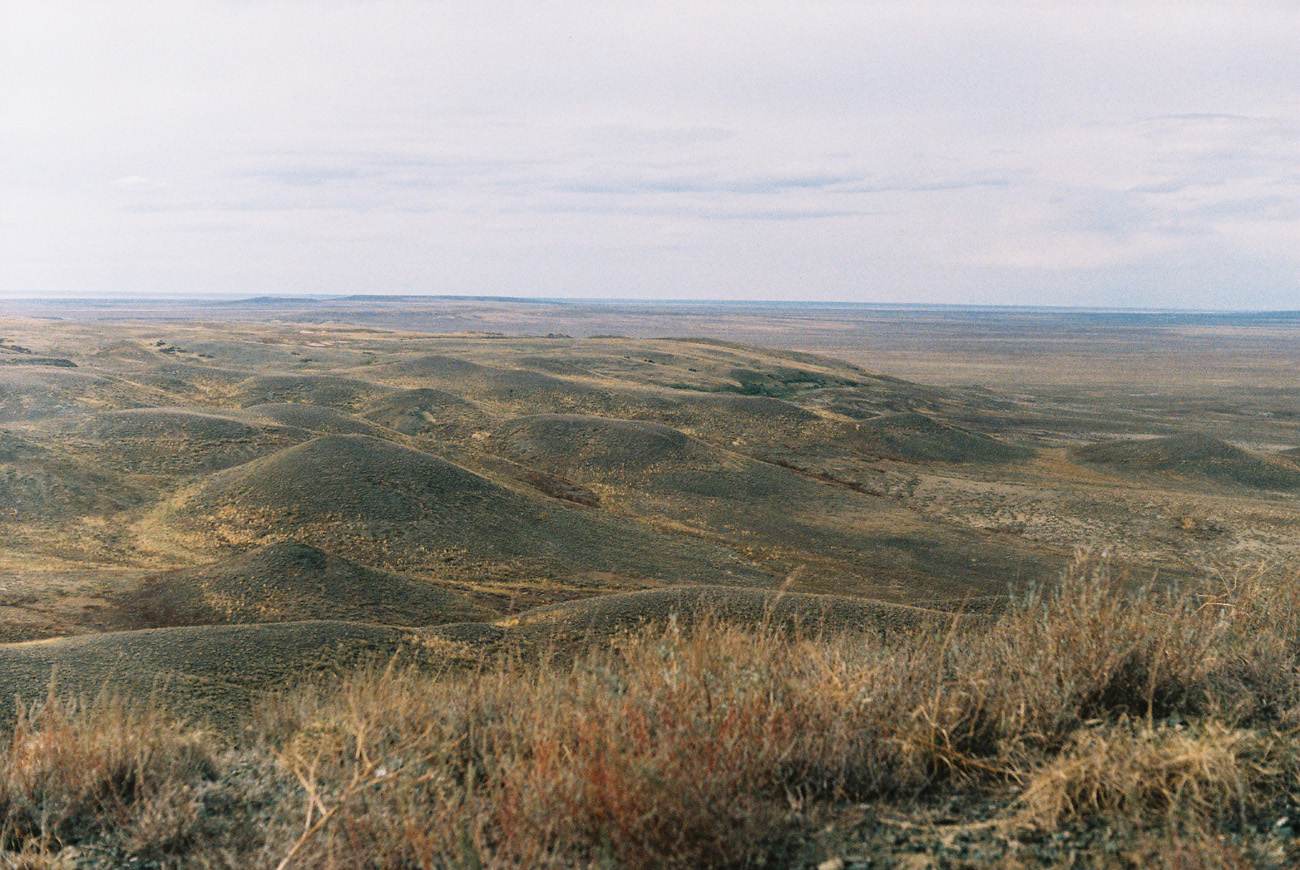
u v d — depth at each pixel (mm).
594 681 5645
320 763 6344
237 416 67562
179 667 16719
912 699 5566
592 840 4102
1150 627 5898
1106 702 5477
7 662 15836
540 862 3898
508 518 50594
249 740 8039
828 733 4984
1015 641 6184
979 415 141125
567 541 49844
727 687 5324
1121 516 65438
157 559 40188
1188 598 6848
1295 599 6855
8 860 5066
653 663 5898
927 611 21797
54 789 6012
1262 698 5508
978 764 4844
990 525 65188
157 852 5133
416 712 6949
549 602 37906
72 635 27266
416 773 5273
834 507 65938
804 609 21453
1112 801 4277
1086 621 5863
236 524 45500
